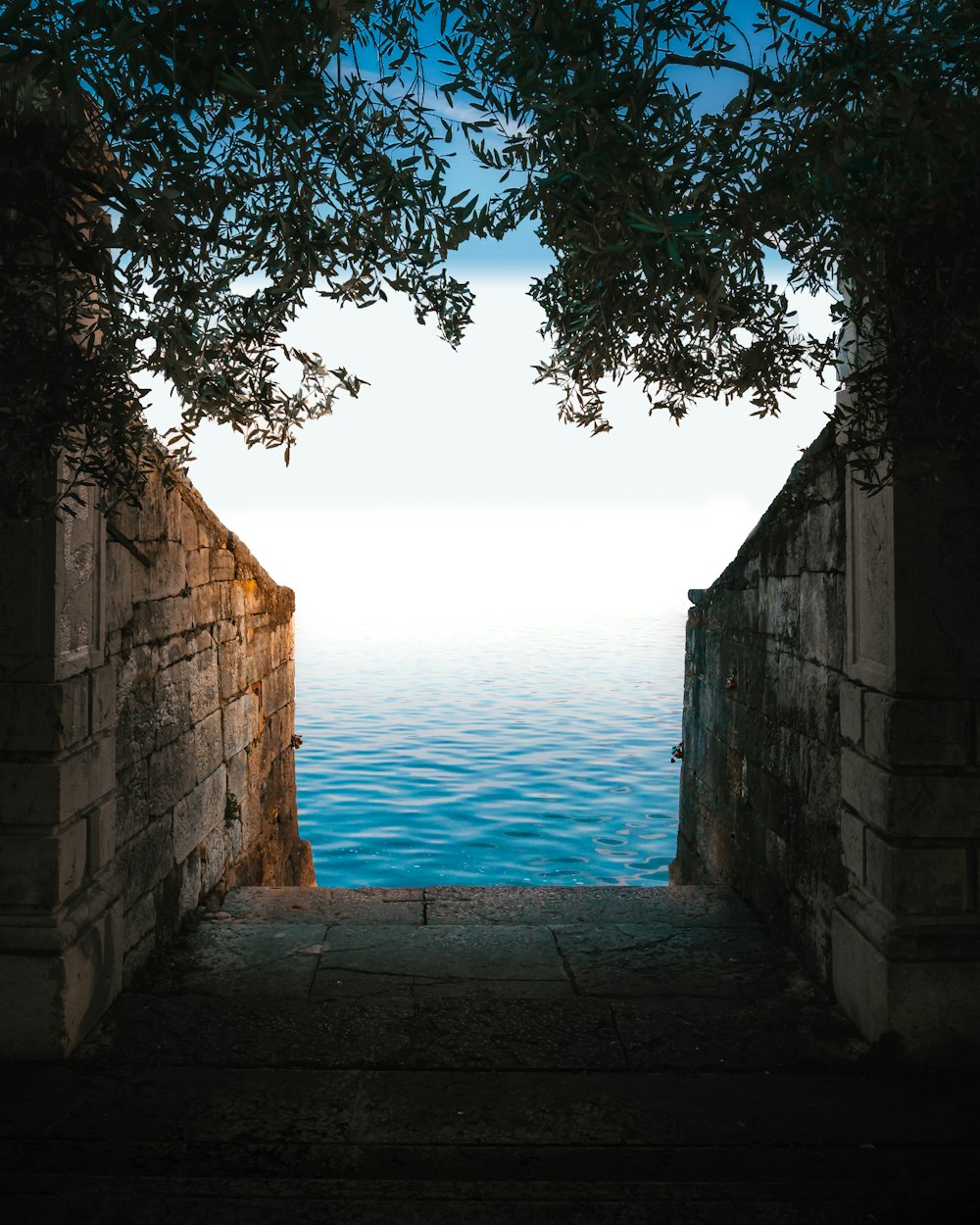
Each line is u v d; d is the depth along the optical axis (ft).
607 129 9.64
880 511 14.28
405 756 57.77
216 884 22.40
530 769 54.54
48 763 13.53
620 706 75.05
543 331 15.01
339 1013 15.28
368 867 38.81
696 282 10.27
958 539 13.75
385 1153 11.45
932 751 13.62
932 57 10.04
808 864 17.80
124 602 16.69
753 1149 11.58
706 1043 14.35
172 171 9.98
